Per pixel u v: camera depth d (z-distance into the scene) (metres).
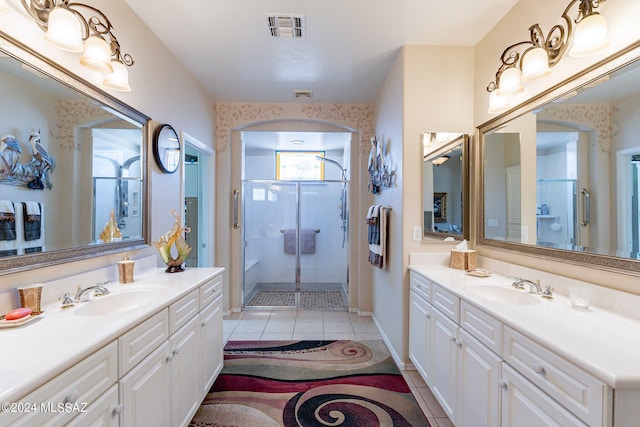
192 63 2.50
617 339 0.94
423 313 1.94
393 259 2.49
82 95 1.42
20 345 0.88
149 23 1.95
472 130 2.26
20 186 1.13
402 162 2.25
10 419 0.66
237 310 3.61
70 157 1.36
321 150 5.42
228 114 3.43
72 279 1.36
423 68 2.24
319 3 1.78
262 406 1.83
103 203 1.57
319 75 2.73
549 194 1.54
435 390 1.76
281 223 4.51
